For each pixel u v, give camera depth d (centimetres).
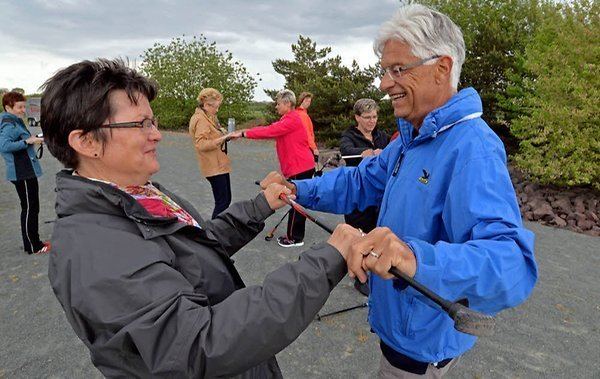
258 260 433
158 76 1981
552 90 715
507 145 1060
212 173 474
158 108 2009
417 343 140
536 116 723
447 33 129
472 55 1076
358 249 92
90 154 103
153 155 111
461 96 128
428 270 96
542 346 297
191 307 87
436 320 137
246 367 86
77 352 281
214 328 84
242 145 1469
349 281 385
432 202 129
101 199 96
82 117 99
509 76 948
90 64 103
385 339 149
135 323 83
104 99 100
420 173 134
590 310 347
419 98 134
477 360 280
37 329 307
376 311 151
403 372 149
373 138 427
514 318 334
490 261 100
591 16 748
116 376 90
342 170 193
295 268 90
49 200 661
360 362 276
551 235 547
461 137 124
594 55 704
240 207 155
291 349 288
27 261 425
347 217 348
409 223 135
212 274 110
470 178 117
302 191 184
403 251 96
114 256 89
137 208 98
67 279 89
